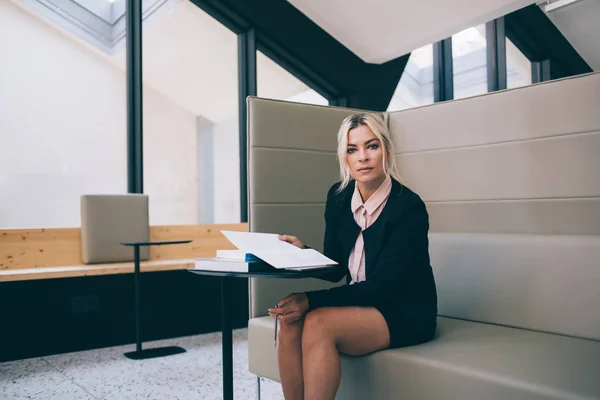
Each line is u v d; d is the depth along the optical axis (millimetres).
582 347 1415
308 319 1364
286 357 1438
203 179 4750
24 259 3344
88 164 4176
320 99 5496
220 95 4859
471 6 4199
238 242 1344
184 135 4676
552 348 1407
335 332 1348
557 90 1750
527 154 1814
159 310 3566
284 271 1265
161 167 4562
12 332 3064
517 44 5719
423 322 1462
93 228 3436
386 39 4871
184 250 4023
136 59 4121
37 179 3998
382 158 1538
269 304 1989
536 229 1794
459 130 2000
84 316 3293
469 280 1827
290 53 5047
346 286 1438
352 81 5254
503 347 1423
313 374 1318
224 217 4852
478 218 1947
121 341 3420
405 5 4379
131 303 3471
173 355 3098
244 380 2506
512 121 1854
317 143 2154
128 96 4105
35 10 4023
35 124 3986
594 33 5082
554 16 5188
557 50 5562
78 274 3137
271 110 2047
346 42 5047
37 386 2514
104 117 4207
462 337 1554
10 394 2396
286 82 5215
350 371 1514
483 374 1196
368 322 1389
